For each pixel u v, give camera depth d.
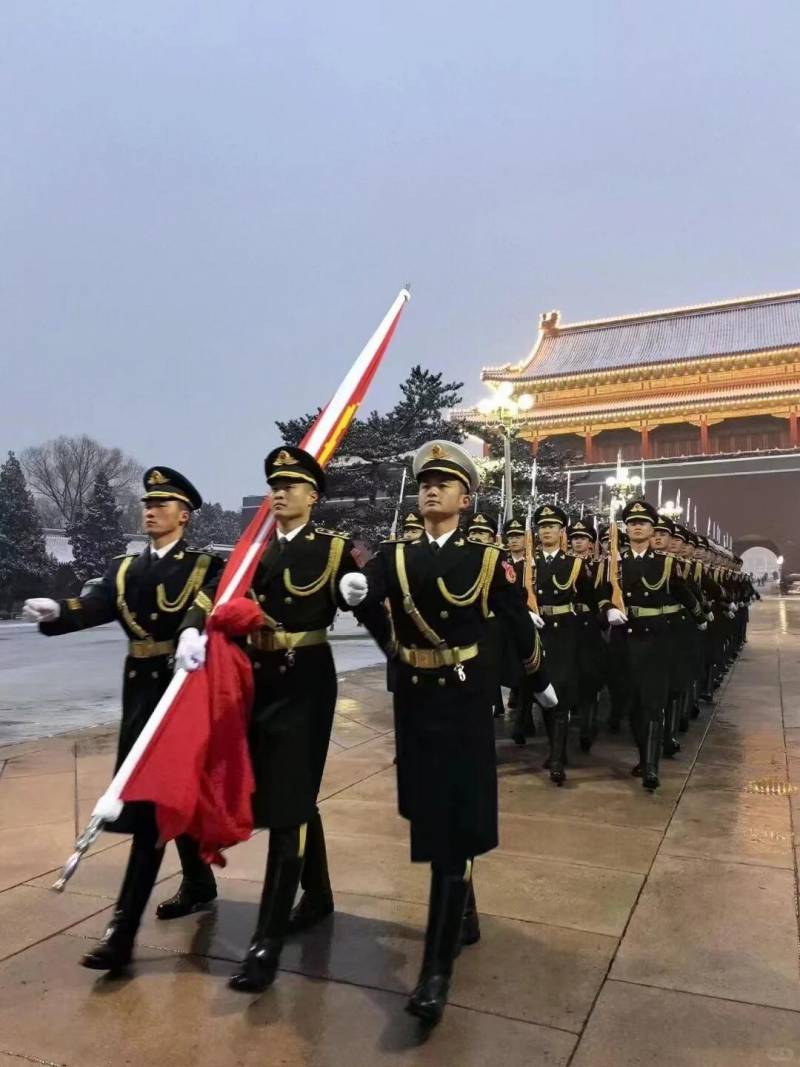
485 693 3.31
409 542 3.49
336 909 3.88
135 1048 2.76
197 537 76.38
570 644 6.52
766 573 88.50
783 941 3.54
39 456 69.75
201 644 3.25
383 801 5.70
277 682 3.43
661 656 6.36
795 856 4.57
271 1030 2.86
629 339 68.12
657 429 60.78
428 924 3.07
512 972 3.27
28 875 4.34
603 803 5.64
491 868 4.39
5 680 14.41
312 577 3.48
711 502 54.59
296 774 3.33
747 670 13.38
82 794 6.01
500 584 3.40
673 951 3.45
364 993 3.11
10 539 38.59
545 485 27.22
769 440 58.69
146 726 3.14
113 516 44.59
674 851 4.66
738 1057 2.71
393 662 3.47
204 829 3.14
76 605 3.63
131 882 3.36
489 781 3.27
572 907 3.89
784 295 65.69
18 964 3.35
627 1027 2.88
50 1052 2.74
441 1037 2.82
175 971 3.29
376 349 4.04
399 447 25.34
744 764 6.77
